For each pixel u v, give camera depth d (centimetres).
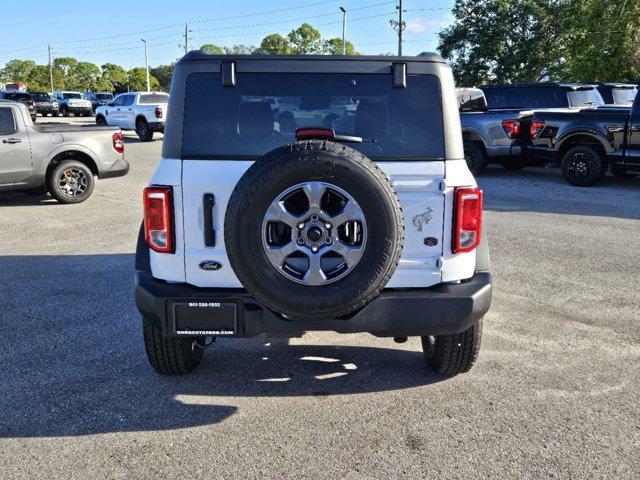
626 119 1128
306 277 303
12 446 325
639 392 385
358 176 294
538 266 673
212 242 334
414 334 341
